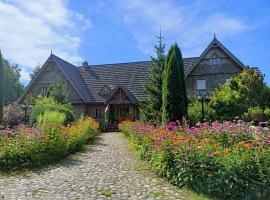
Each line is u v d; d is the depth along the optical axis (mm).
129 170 9547
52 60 33531
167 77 17016
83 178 8523
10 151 9914
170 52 17359
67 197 6734
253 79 18516
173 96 16719
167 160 8250
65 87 28156
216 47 29891
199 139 9461
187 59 33781
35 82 34156
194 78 30172
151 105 21344
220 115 18453
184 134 10047
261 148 7344
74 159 11695
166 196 6812
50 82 33562
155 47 22328
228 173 6609
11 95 59188
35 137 11039
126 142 17641
